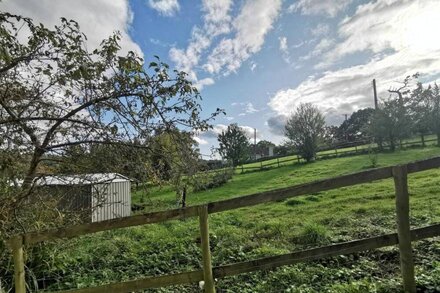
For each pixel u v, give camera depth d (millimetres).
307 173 23797
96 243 7801
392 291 3428
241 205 3518
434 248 5078
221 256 6438
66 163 4691
